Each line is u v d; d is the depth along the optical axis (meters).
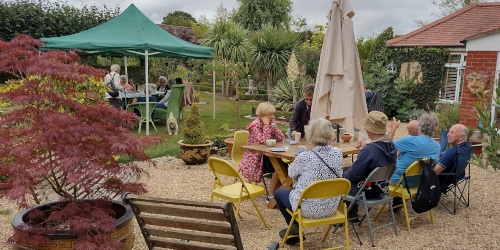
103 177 3.18
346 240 3.83
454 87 13.75
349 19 5.26
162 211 3.04
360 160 4.14
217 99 18.73
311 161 3.75
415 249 4.04
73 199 3.39
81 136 3.08
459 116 9.83
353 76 5.28
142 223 3.21
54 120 3.02
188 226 3.04
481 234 4.40
